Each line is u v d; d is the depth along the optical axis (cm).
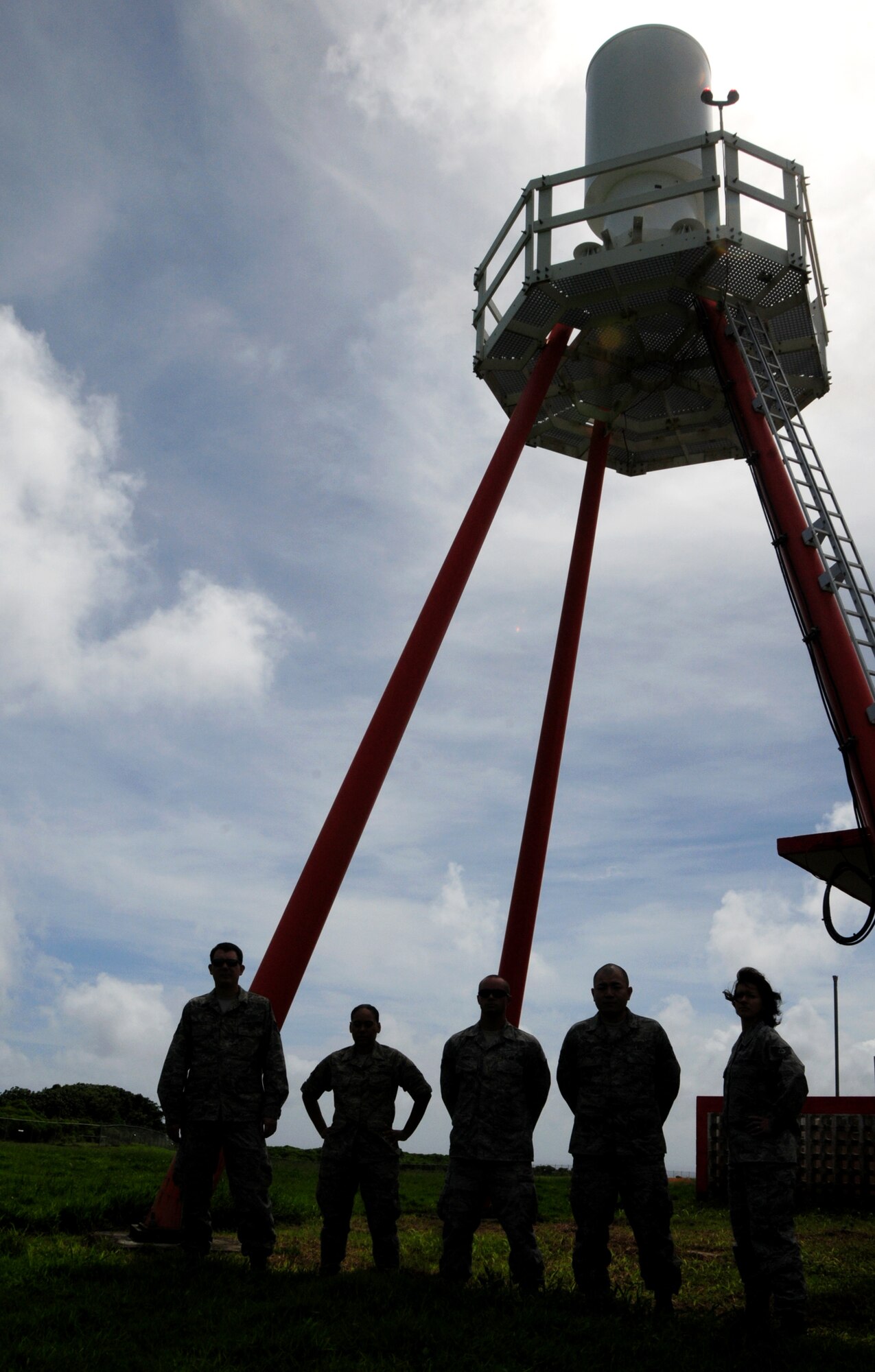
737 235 1349
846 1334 643
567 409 1798
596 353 1596
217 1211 1034
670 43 1655
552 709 1559
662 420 1794
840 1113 1513
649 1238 688
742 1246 665
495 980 769
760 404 1313
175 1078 793
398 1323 571
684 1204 1507
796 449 1275
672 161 1585
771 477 1270
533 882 1469
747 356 1383
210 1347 525
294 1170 1998
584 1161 711
